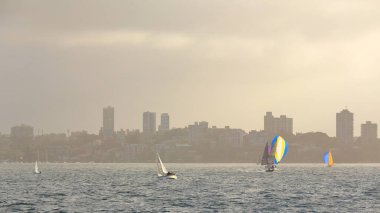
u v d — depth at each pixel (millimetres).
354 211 190625
